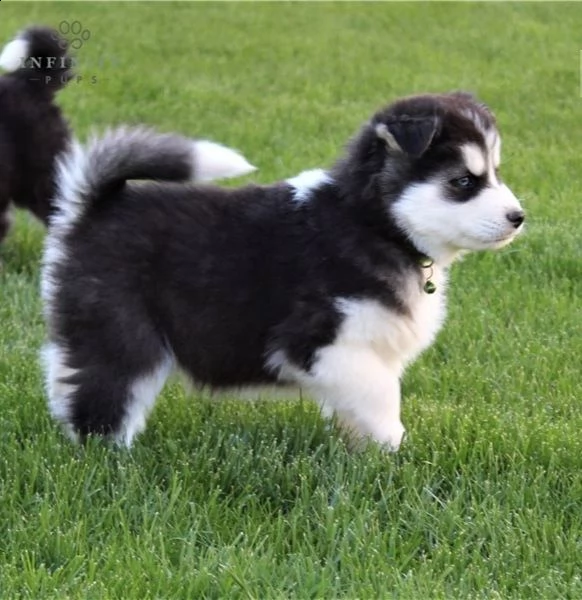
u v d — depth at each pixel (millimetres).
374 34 22000
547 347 8188
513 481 5988
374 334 6000
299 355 6047
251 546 5375
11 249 10609
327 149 13641
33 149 10047
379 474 6016
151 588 4977
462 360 8109
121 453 6102
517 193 12156
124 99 16531
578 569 5270
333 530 5449
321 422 6719
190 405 7055
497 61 19516
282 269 6031
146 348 6098
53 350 6262
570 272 9961
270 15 23891
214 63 19344
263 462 6180
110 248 6047
